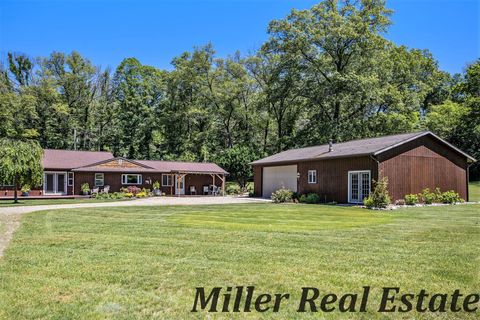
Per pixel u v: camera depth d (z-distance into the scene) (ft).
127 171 103.81
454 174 73.61
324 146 89.20
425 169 70.03
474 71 115.24
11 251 24.91
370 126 110.22
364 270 19.84
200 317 14.03
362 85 101.91
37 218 43.70
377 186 59.36
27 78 147.43
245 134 149.38
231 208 58.75
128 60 158.92
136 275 19.08
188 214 48.52
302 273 19.31
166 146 154.51
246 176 126.31
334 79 106.93
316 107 121.49
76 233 32.24
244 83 142.61
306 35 111.96
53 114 144.66
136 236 30.50
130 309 14.73
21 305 15.16
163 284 17.67
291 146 123.95
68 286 17.44
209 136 149.89
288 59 115.34
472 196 89.15
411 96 115.96
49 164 96.58
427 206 62.90
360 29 106.93
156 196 105.19
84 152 109.29
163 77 155.94
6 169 69.72
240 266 20.67
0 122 128.16
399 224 37.55
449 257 22.67
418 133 69.36
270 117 145.69
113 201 80.89
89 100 152.46
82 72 150.51
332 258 22.48
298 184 84.74
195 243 27.27
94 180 100.73
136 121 154.30
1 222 40.09
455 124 122.62
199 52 146.00
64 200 83.41
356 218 43.57
